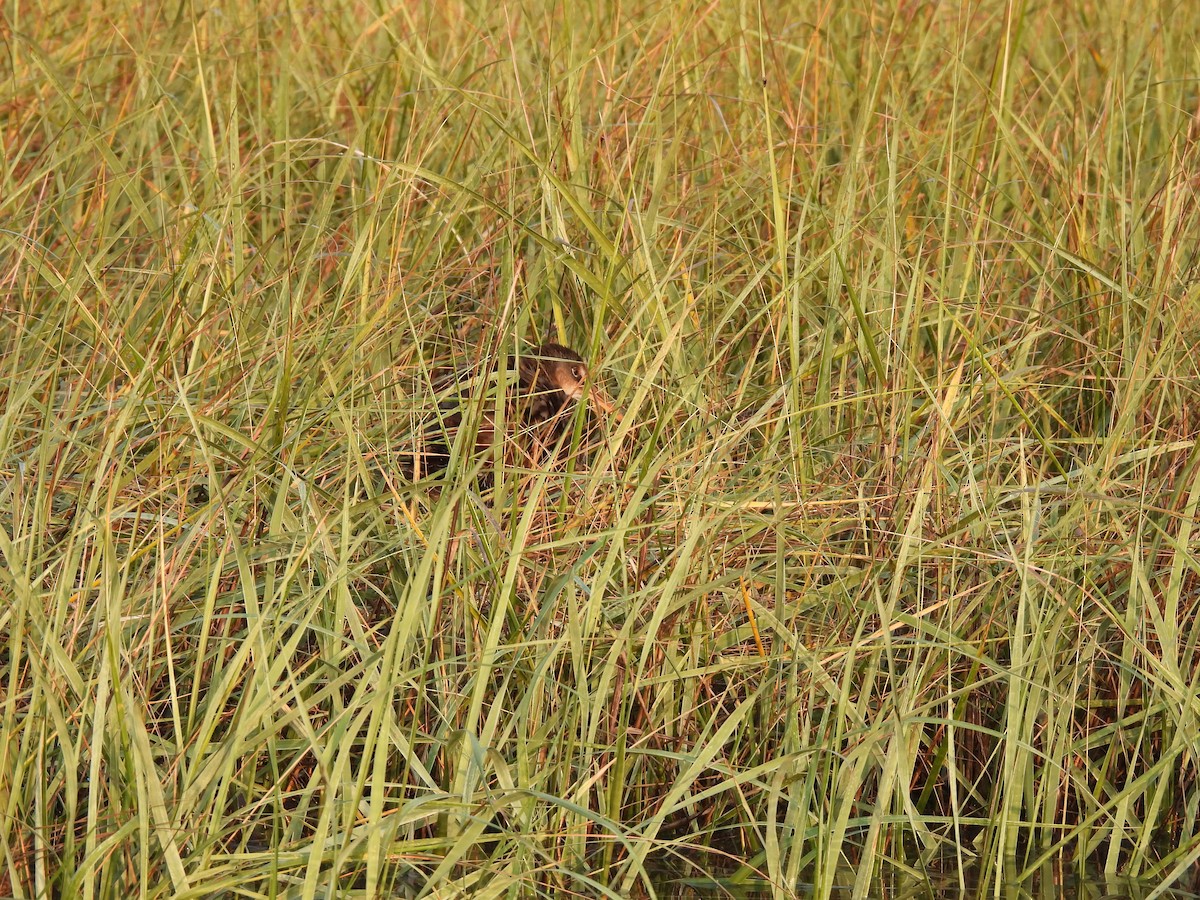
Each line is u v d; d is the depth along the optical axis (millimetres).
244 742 8047
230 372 11336
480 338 11867
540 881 8750
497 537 9875
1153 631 10141
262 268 12883
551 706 9508
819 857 8453
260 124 15234
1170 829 9773
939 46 17203
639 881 9070
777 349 11508
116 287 12859
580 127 13484
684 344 11945
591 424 12141
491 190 13953
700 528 9180
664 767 9672
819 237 13352
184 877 7527
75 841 8258
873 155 14398
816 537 10203
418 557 9672
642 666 9070
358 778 7883
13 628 8250
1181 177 12688
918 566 10133
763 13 16875
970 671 9617
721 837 9695
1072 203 13758
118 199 14211
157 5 17484
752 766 9625
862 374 11914
